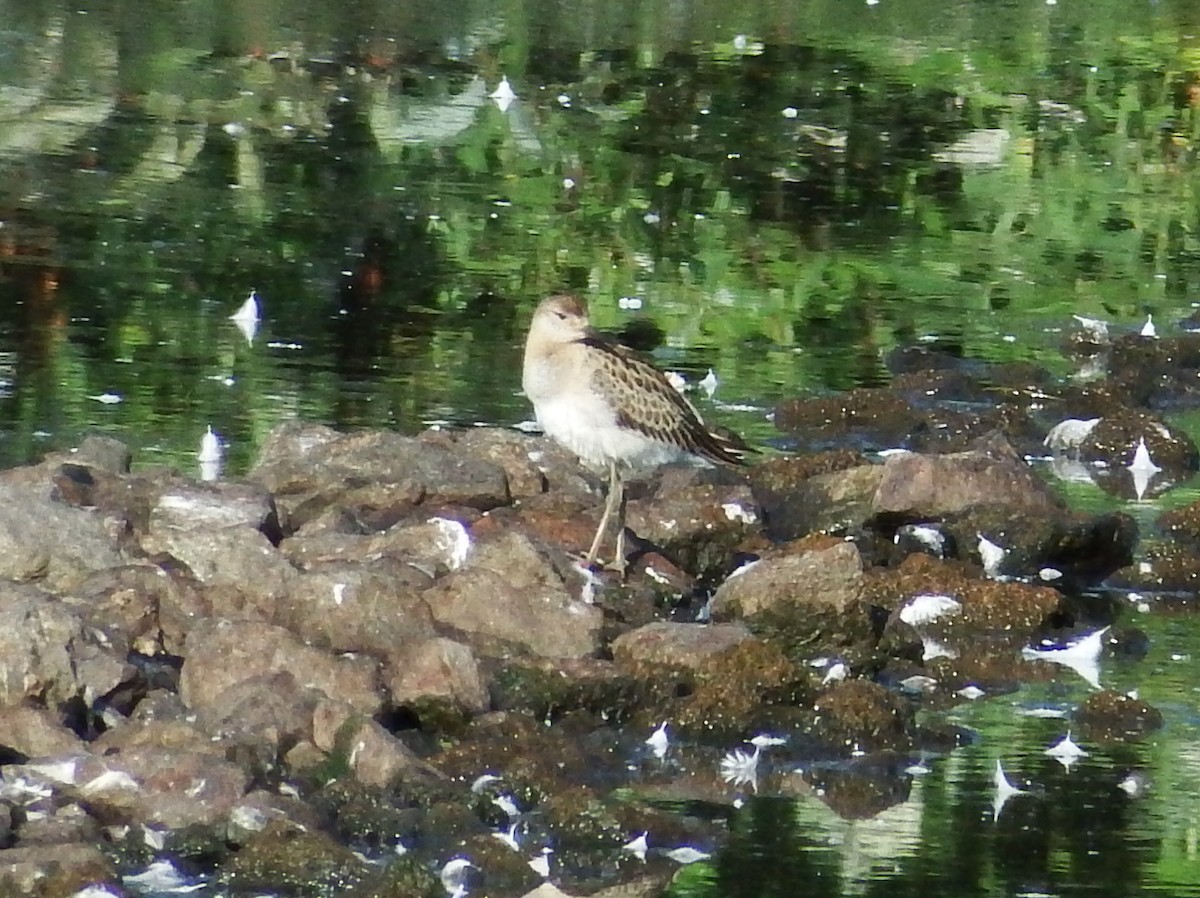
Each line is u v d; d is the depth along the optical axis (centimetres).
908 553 1359
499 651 1140
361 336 1775
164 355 1694
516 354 1753
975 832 1027
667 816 1004
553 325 1267
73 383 1619
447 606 1164
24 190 2112
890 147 2498
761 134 2511
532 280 1955
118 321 1764
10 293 1812
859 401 1647
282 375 1664
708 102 2625
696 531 1328
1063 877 983
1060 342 1894
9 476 1286
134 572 1145
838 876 973
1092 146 2581
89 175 2184
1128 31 3133
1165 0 3347
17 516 1171
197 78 2588
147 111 2431
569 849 980
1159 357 1828
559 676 1109
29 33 2750
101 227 2012
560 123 2491
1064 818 1042
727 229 2156
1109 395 1723
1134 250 2211
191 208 2097
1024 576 1361
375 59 2717
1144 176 2483
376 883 910
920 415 1648
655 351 1802
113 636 1088
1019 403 1716
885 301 1980
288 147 2327
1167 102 2783
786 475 1439
